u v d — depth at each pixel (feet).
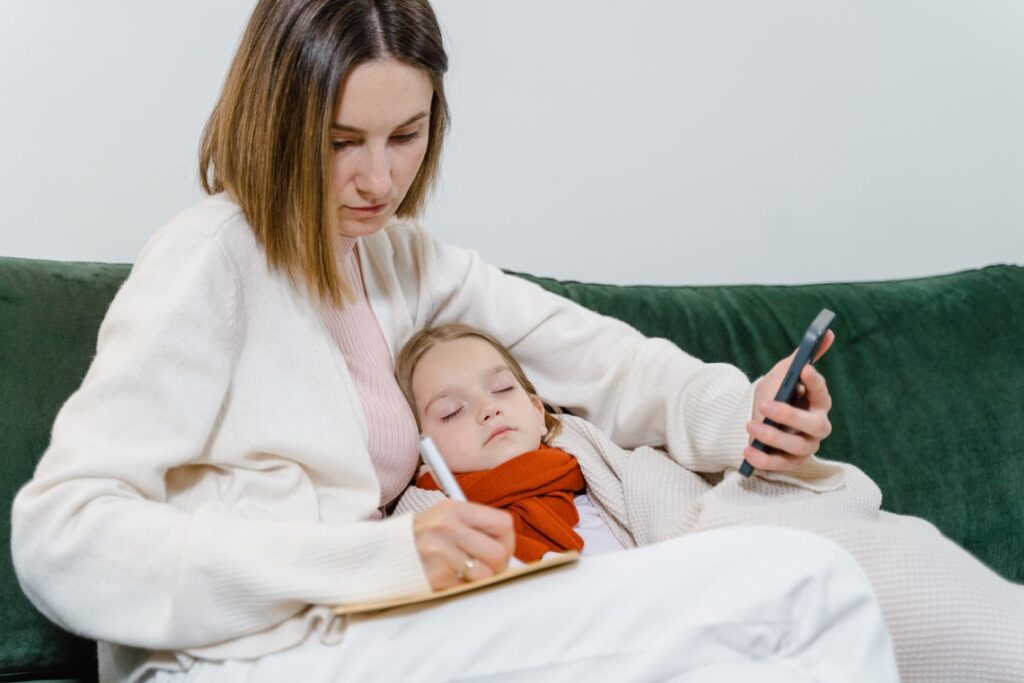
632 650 2.73
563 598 2.77
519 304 4.71
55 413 4.27
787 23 6.10
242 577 2.95
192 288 3.36
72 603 3.07
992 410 5.39
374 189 3.45
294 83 3.32
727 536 2.78
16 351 4.29
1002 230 6.61
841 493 3.85
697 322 5.29
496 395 4.49
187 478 3.56
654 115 5.98
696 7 5.96
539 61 5.77
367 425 3.93
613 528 4.30
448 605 2.83
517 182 5.82
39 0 4.99
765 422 3.66
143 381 3.25
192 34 5.21
